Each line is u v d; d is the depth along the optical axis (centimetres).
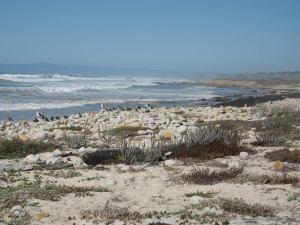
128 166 1163
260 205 743
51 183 955
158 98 5594
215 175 986
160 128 2131
